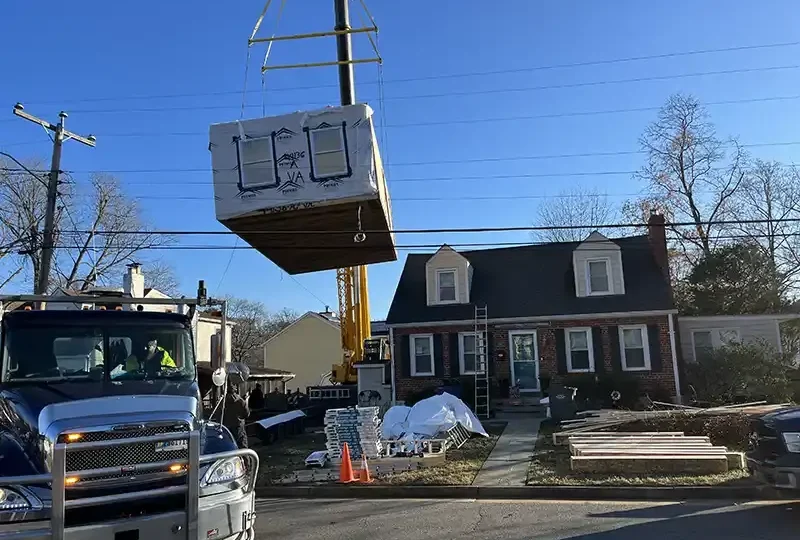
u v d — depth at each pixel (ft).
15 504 14.66
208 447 17.87
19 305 26.58
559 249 85.87
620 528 25.52
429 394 76.54
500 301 80.23
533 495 34.01
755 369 66.80
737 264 104.58
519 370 77.10
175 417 17.11
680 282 111.24
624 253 81.92
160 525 15.42
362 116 37.11
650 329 73.82
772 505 29.40
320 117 37.42
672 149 122.42
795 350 91.97
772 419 26.45
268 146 37.65
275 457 50.03
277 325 242.78
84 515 15.20
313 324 175.22
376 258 51.55
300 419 69.05
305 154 37.22
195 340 23.84
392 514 30.04
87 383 20.06
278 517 30.32
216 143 38.19
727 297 103.86
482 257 88.12
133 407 17.17
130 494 15.31
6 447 16.47
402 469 40.75
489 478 37.14
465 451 46.91
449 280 82.33
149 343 21.95
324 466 42.60
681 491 32.32
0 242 107.65
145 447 16.44
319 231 42.01
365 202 37.14
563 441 46.91
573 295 78.33
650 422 48.65
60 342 20.72
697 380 70.33
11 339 20.21
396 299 84.48
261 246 44.83
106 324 21.54
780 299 108.27
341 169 36.76
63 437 15.64
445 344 79.25
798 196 112.06
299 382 172.55
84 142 70.74
